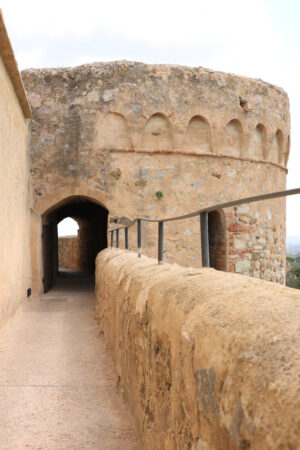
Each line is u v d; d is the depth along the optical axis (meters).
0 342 4.88
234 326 1.10
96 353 4.57
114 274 3.92
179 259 9.70
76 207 14.87
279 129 11.26
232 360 1.01
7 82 5.63
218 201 10.02
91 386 3.53
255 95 10.50
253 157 10.62
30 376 3.81
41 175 9.55
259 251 10.62
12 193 6.13
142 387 2.32
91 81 9.58
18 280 6.77
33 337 5.34
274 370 0.86
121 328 3.23
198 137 9.97
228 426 0.97
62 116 9.62
